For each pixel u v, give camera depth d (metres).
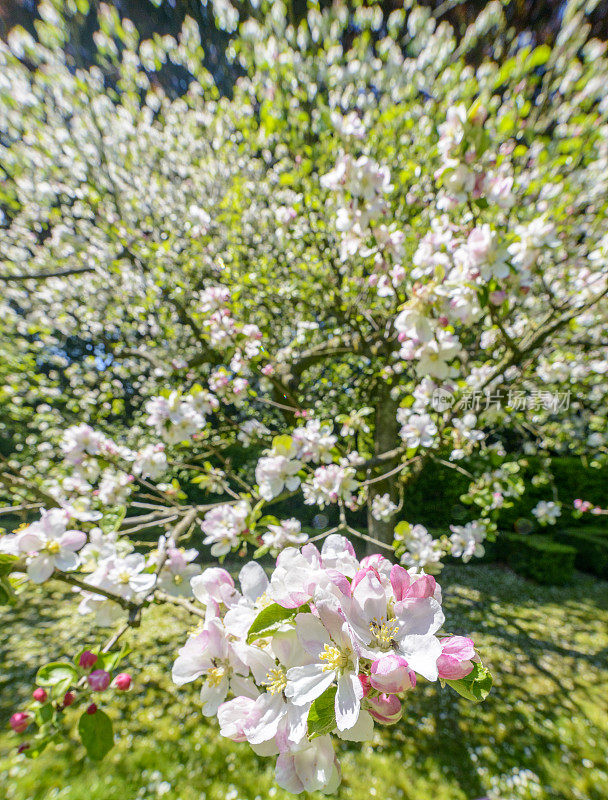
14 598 0.82
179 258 4.49
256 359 2.79
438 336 1.65
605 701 3.72
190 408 2.16
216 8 3.74
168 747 2.98
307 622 0.59
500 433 6.35
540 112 3.79
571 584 6.99
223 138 4.96
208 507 2.08
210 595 0.79
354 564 0.68
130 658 4.01
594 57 3.15
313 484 2.27
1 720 3.20
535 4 4.54
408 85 4.14
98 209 4.90
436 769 2.89
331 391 5.25
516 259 1.44
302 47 4.04
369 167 1.55
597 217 3.09
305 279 4.28
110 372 6.08
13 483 1.67
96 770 2.78
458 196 1.43
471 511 7.85
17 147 4.48
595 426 4.15
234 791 2.66
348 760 2.93
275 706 0.61
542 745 3.17
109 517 1.41
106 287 5.22
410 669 0.54
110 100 4.89
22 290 5.04
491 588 6.55
